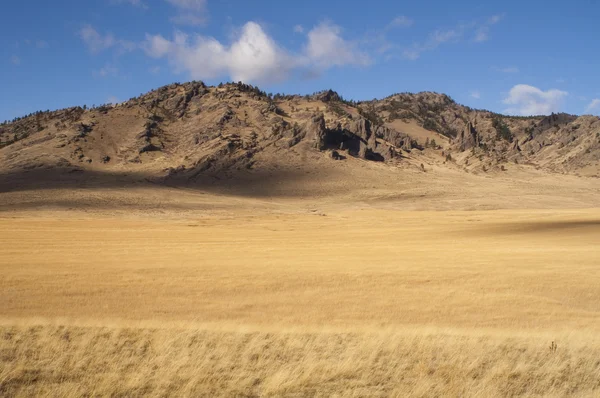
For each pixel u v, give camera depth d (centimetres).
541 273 3725
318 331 1719
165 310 2566
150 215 13512
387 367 1305
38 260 4616
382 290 3192
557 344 1521
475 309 2638
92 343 1512
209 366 1288
